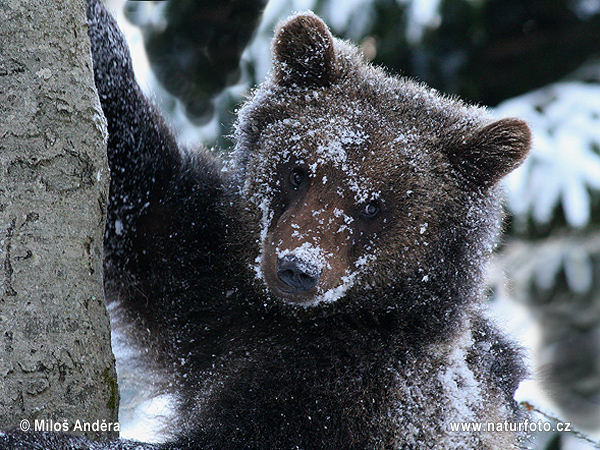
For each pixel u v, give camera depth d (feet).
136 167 25.46
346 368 24.35
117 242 25.68
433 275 23.94
